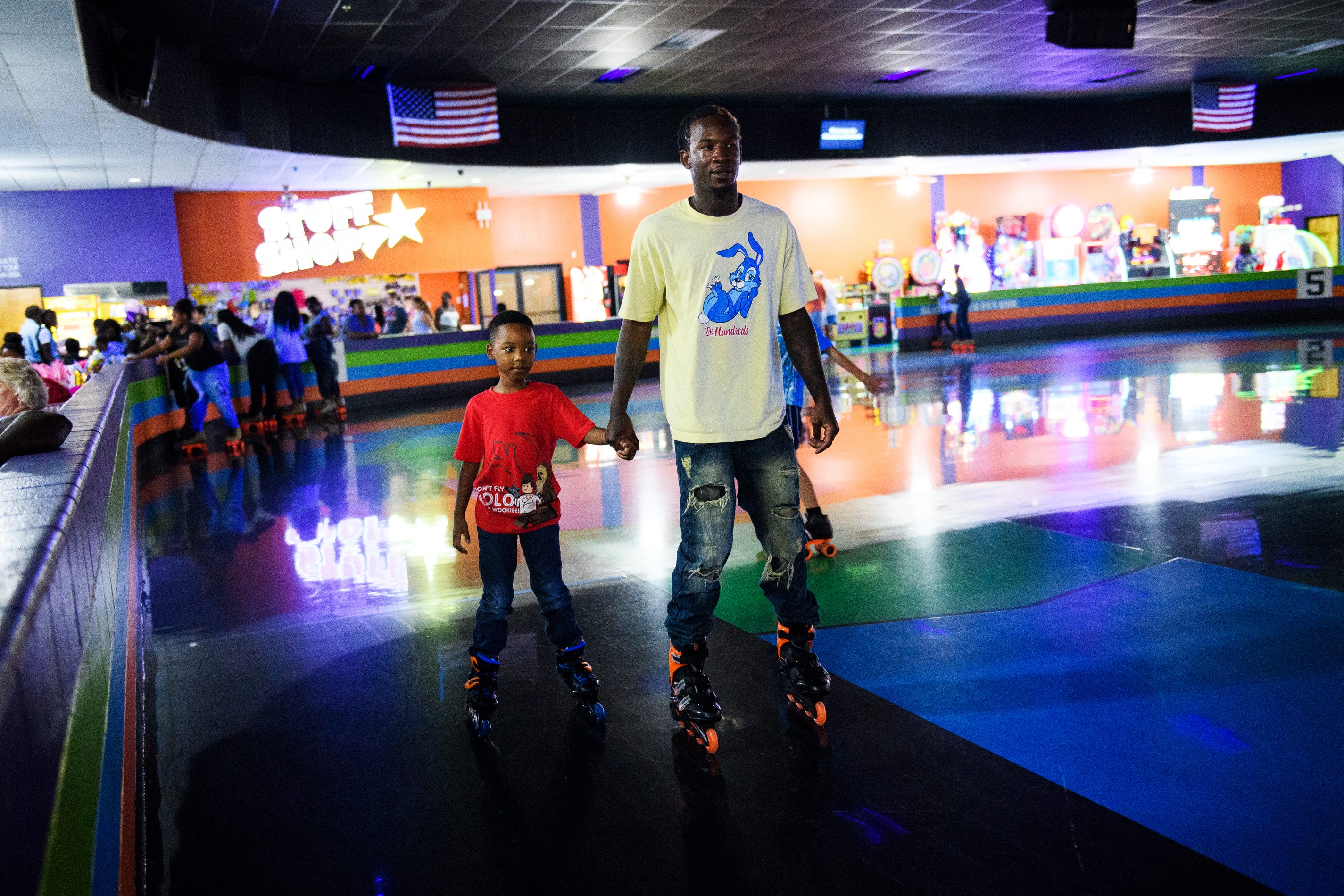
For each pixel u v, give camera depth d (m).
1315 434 6.12
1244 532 4.07
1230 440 6.14
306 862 2.04
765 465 2.48
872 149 16.05
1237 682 2.65
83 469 1.97
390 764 2.47
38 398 3.31
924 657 2.97
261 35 9.39
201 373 8.45
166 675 3.13
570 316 18.05
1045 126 17.02
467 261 16.27
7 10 6.03
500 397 2.61
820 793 2.21
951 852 1.95
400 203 15.62
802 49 11.68
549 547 2.67
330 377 11.05
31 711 0.90
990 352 14.98
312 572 4.31
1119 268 20.78
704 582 2.46
